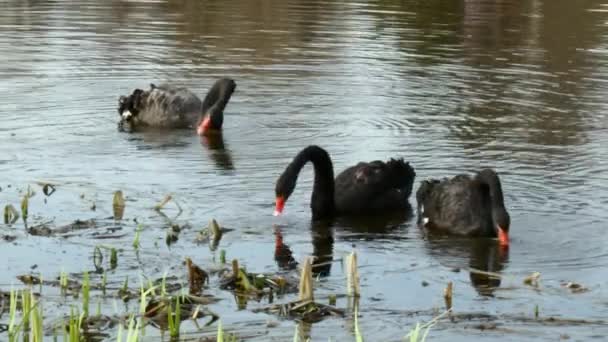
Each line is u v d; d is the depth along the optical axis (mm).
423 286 11680
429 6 32781
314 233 13562
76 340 9406
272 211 14352
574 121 19453
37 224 13422
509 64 24469
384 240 13391
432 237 13531
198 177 15883
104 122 19375
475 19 30469
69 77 22469
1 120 19031
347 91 21750
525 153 17250
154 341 9891
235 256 12531
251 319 10492
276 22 29516
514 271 12219
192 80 22562
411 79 22844
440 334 10203
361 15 30891
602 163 16672
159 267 11992
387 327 10367
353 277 11289
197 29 28344
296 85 22219
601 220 13977
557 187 15414
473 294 11430
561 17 31016
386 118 19641
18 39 26438
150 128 19250
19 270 11773
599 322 10578
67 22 29078
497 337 10148
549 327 10414
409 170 15227
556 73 23562
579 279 11945
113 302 10836
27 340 9797
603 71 23781
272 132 18750
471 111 20172
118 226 13453
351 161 16875
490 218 13586
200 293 11203
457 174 16141
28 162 16438
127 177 15781
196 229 13445
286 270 12094
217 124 18734
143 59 24438
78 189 15047
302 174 16234
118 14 30578
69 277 11547
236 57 24875
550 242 13203
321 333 10188
